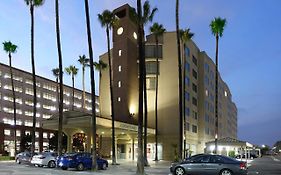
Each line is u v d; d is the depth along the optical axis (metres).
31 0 42.28
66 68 93.38
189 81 72.88
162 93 68.94
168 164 48.62
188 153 64.75
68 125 48.94
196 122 78.19
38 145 116.06
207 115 84.06
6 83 115.56
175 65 68.56
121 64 70.69
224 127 116.56
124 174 27.23
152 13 40.62
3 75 114.69
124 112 68.81
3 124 104.88
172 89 68.19
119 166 40.69
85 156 32.88
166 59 69.44
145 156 42.44
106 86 73.56
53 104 136.00
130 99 70.12
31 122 124.31
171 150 66.50
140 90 27.55
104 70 74.81
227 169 23.41
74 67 93.12
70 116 48.06
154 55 69.50
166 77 69.00
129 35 71.69
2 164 42.69
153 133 66.06
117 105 69.81
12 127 108.44
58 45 36.28
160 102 68.88
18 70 120.94
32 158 36.28
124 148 69.62
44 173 26.98
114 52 71.81
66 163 31.92
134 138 65.19
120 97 69.81
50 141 97.69
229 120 134.00
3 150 103.12
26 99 123.06
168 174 28.80
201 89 81.06
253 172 33.41
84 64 84.94
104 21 46.28
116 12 72.62
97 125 48.38
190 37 55.06
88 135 50.59
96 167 31.48
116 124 52.38
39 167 35.50
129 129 55.94
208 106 85.75
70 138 53.75
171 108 67.88
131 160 61.31
